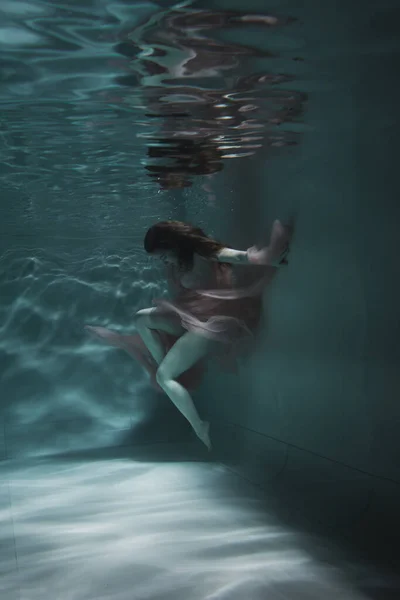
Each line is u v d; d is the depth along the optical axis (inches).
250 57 152.5
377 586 156.9
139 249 370.3
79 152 238.5
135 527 210.4
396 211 188.1
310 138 227.9
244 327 240.2
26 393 347.3
